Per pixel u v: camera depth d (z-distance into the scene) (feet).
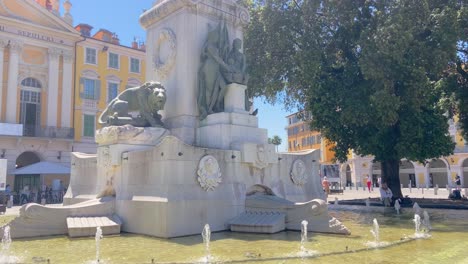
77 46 114.73
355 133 55.21
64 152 109.19
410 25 47.98
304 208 24.22
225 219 24.31
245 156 26.50
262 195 27.58
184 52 30.50
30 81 105.70
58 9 115.24
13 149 99.96
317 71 53.26
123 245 19.40
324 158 177.06
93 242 20.44
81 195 29.19
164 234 21.29
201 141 28.91
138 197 23.41
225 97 30.17
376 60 47.91
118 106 28.19
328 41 57.00
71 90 111.75
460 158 149.18
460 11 49.14
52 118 107.04
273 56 61.72
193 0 31.04
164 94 28.27
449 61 54.29
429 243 20.59
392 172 57.47
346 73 53.31
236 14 33.73
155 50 33.47
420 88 48.03
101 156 26.30
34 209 22.66
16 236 21.86
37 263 15.74
